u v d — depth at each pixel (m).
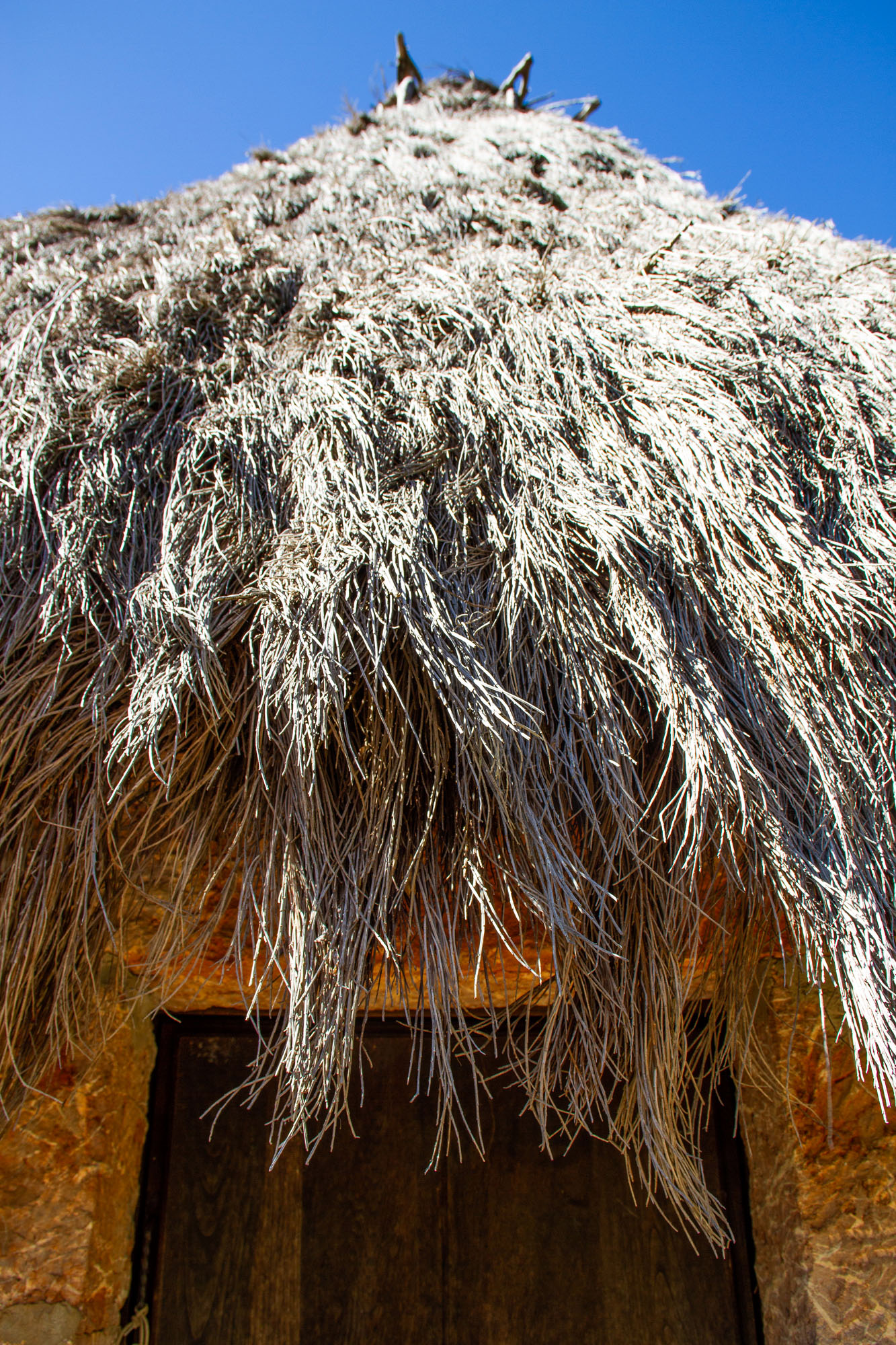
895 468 1.51
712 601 1.30
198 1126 1.66
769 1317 1.55
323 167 2.78
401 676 1.23
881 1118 1.53
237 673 1.26
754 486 1.39
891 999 1.13
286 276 1.87
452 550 1.30
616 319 1.62
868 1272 1.45
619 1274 1.63
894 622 1.36
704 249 1.95
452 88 3.80
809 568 1.34
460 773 1.19
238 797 1.24
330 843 1.16
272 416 1.48
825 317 1.71
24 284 1.90
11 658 1.24
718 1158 1.68
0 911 1.16
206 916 1.38
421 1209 1.66
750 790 1.18
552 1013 1.20
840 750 1.25
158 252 2.10
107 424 1.45
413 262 1.84
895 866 1.23
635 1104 1.32
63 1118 1.42
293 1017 1.09
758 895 1.25
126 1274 1.50
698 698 1.19
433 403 1.47
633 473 1.38
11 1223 1.35
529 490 1.35
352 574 1.22
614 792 1.17
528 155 2.75
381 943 1.16
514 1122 1.72
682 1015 1.38
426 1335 1.58
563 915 1.12
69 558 1.26
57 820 1.18
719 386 1.53
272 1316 1.57
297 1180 1.66
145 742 1.17
